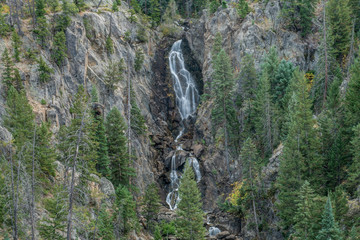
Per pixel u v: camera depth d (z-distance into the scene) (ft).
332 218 101.91
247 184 165.58
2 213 93.61
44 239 96.43
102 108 193.06
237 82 226.79
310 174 141.28
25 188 92.53
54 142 153.89
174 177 220.23
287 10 238.27
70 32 204.95
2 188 94.38
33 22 195.00
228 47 247.91
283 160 144.05
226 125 207.92
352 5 218.59
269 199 163.32
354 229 104.63
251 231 165.89
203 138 230.89
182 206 139.95
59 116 173.37
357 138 126.72
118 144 174.91
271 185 165.58
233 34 248.32
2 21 182.29
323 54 190.90
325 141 147.13
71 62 201.26
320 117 159.63
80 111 133.49
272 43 237.45
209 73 247.91
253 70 207.00
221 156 213.05
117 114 178.50
